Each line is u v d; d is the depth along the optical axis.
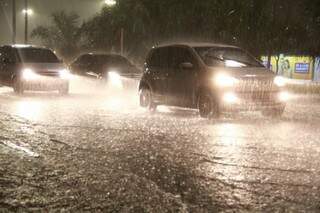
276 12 29.53
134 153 10.41
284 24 29.61
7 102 20.81
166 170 8.95
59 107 19.14
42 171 8.79
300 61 42.12
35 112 17.34
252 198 7.29
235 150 10.77
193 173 8.74
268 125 14.66
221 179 8.34
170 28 33.53
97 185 7.91
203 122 15.12
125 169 9.00
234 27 30.72
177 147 11.08
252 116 16.73
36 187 7.77
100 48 39.91
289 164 9.46
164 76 17.44
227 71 15.55
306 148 11.05
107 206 6.88
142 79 18.64
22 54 25.08
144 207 6.85
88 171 8.82
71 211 6.66
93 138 12.13
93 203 7.00
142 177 8.45
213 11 31.31
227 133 13.04
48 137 12.22
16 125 14.19
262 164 9.45
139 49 36.94
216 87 15.31
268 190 7.70
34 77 23.75
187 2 33.22
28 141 11.70
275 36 30.20
